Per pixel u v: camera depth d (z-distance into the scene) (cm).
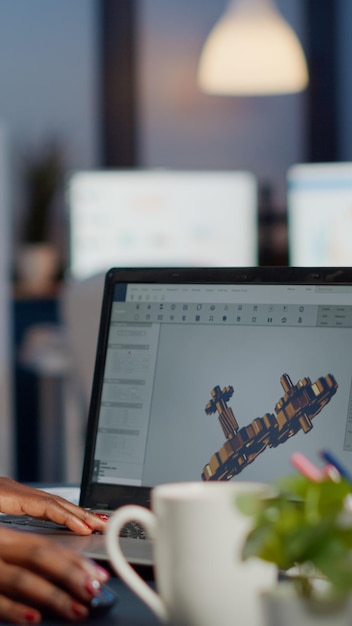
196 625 84
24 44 635
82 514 135
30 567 96
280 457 132
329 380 133
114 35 638
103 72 639
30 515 136
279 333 138
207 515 83
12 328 595
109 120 639
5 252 504
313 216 484
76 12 637
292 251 486
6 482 142
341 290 136
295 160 640
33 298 597
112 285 151
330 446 130
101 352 149
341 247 482
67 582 94
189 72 641
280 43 554
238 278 143
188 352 142
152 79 641
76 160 638
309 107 639
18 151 630
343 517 75
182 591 84
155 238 511
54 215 623
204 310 144
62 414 543
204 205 512
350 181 478
